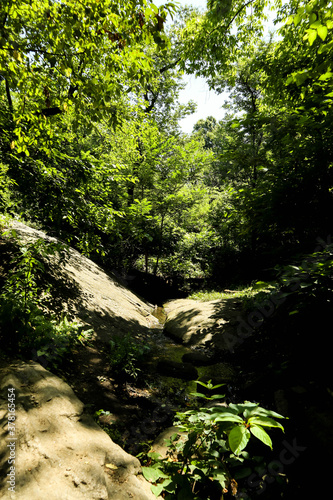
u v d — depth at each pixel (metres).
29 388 2.50
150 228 13.15
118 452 2.16
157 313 10.14
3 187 5.17
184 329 7.10
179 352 6.06
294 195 4.19
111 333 5.82
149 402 3.94
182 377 4.82
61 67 2.73
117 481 1.90
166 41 2.57
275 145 4.65
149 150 11.80
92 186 6.20
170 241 14.29
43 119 3.55
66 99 3.09
